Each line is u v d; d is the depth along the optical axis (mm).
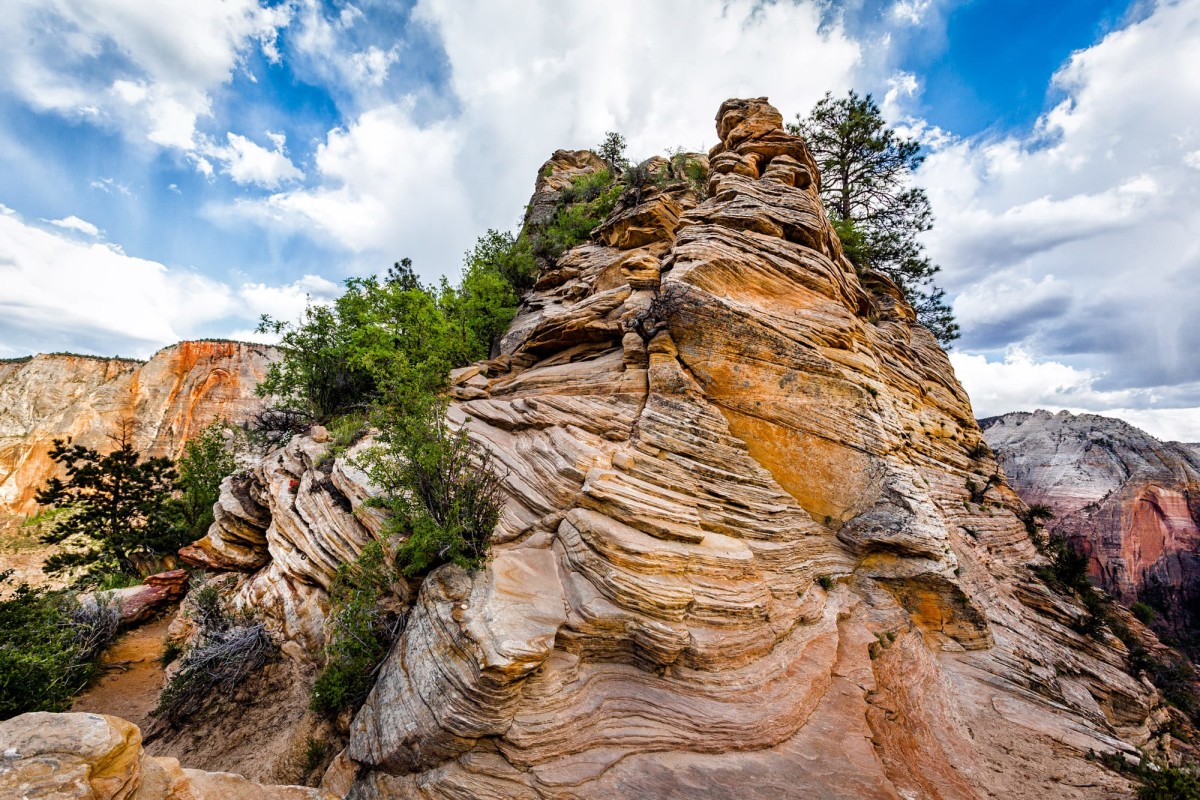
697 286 14969
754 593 10383
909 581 13016
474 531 9938
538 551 11008
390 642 10461
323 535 13750
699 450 12883
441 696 7816
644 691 8680
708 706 8602
